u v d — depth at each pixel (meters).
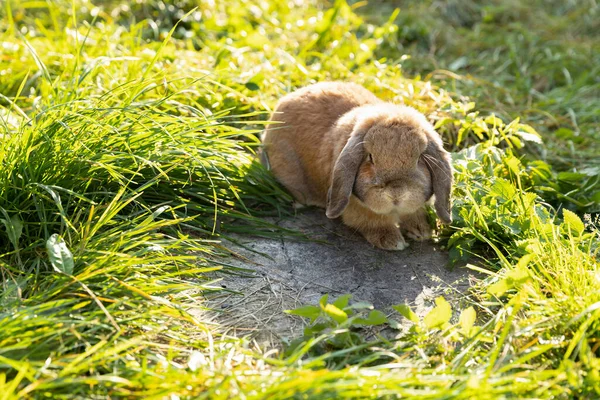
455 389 1.07
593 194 1.46
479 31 2.09
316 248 1.36
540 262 1.23
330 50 1.82
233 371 1.10
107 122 1.32
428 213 1.39
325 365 1.14
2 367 1.07
